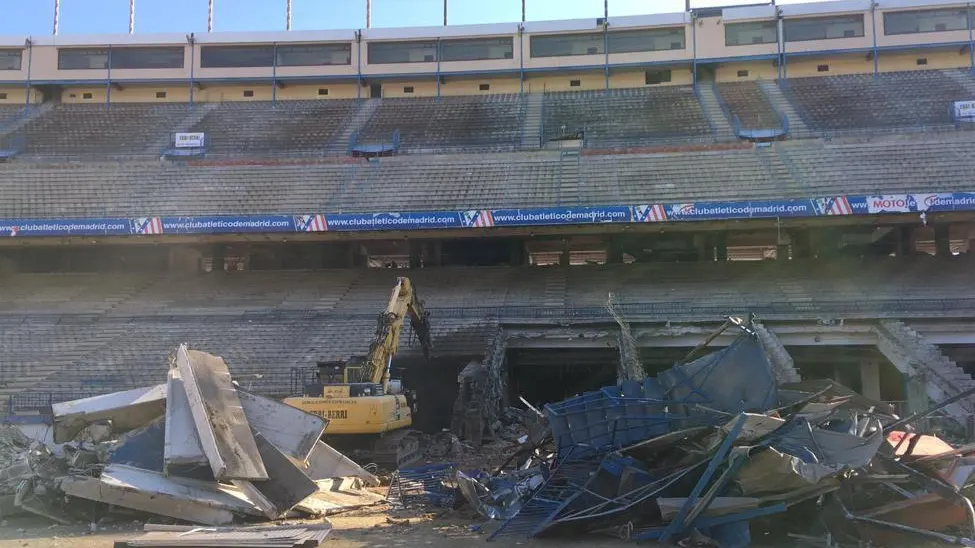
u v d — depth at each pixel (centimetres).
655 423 1121
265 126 4434
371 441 1850
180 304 3238
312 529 1020
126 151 4159
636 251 3566
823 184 3203
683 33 4556
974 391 1027
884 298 2823
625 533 986
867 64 4469
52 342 2883
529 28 4662
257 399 1393
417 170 3716
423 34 4691
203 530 1014
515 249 3625
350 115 4550
